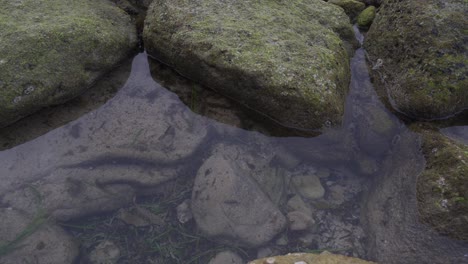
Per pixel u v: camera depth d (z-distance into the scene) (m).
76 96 1.62
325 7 1.77
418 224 1.32
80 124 1.59
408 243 1.32
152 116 1.61
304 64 1.50
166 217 1.49
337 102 1.50
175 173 1.55
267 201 1.48
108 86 1.67
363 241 1.43
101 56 1.63
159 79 1.70
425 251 1.29
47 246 1.40
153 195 1.53
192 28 1.59
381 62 1.66
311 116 1.49
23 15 1.62
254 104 1.55
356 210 1.49
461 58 1.48
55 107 1.59
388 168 1.48
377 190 1.47
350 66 1.72
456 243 1.27
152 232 1.47
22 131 1.55
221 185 1.48
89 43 1.59
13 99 1.48
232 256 1.42
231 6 1.67
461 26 1.51
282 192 1.52
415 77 1.50
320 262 1.27
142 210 1.50
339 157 1.54
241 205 1.46
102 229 1.47
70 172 1.52
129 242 1.45
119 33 1.69
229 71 1.51
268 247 1.44
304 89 1.46
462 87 1.46
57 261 1.38
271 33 1.58
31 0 1.69
